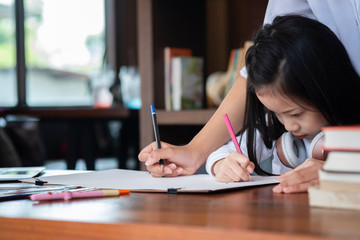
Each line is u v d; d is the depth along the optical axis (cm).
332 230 62
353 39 129
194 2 268
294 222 68
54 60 579
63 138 586
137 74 376
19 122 327
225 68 272
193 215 75
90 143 346
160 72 250
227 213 76
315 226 65
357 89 120
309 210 77
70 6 570
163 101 252
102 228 71
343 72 117
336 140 78
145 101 247
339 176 77
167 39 253
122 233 70
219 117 143
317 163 102
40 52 573
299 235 60
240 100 144
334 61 116
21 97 561
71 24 571
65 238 74
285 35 116
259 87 120
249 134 138
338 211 75
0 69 561
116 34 552
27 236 77
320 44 114
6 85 565
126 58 547
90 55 570
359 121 120
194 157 133
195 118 233
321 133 116
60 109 320
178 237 67
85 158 346
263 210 78
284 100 117
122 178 123
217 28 274
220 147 138
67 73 585
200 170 184
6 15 556
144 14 247
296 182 98
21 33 557
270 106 122
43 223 75
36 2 565
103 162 549
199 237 65
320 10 133
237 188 104
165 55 249
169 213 77
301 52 113
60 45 576
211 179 119
